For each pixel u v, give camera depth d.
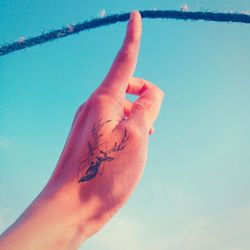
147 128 0.29
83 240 0.25
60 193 0.26
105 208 0.26
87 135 0.28
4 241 0.22
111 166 0.27
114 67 0.30
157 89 0.32
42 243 0.23
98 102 0.29
